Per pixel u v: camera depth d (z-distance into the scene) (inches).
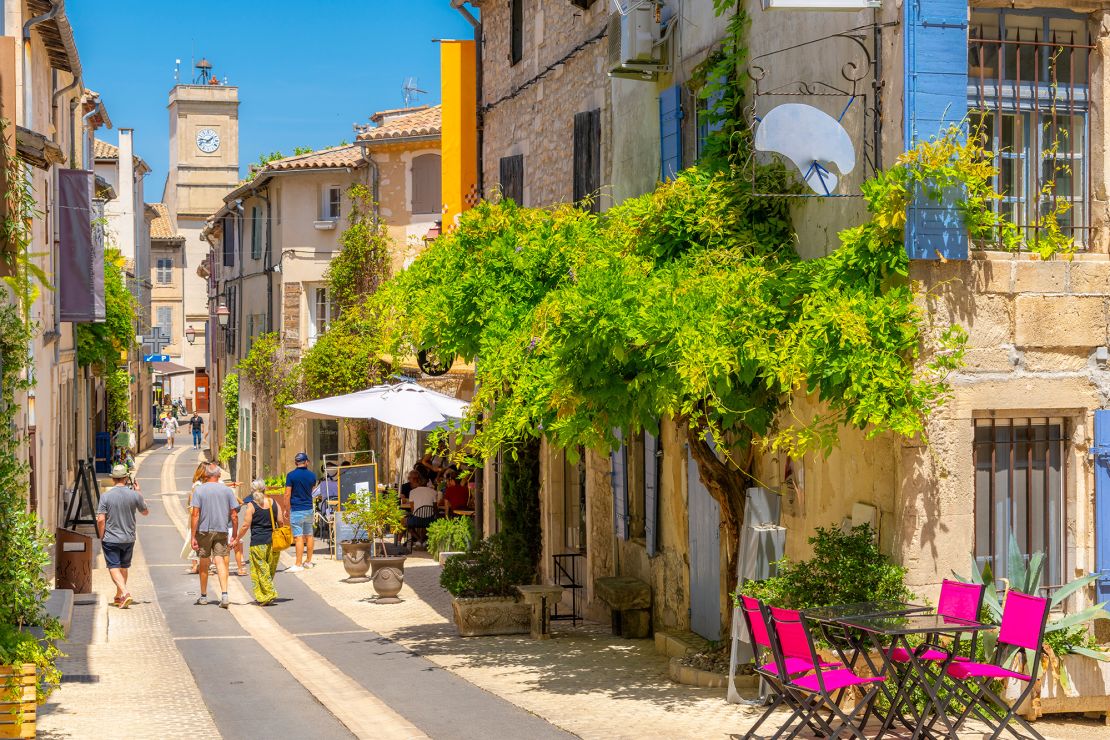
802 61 444.5
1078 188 411.5
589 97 654.5
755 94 426.3
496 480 832.9
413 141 1295.5
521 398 437.1
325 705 421.7
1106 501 404.5
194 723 391.5
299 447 1353.3
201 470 725.3
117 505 695.7
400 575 724.0
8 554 380.5
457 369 860.0
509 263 493.0
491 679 466.6
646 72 563.8
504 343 458.9
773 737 332.8
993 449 402.0
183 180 3235.7
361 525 801.6
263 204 1504.7
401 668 497.4
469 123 860.6
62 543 717.9
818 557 401.4
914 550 384.8
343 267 1298.0
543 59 723.4
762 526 432.5
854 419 367.9
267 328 1476.4
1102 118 406.9
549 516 711.1
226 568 704.4
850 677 325.4
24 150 473.7
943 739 348.2
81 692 446.3
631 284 383.9
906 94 383.2
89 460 1352.1
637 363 388.8
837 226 422.0
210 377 2146.9
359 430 1277.1
